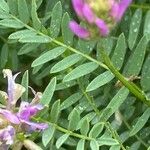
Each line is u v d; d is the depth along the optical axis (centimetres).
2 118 28
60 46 30
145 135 33
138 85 34
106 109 29
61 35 32
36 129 29
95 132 28
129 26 34
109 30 24
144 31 32
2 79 36
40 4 32
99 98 32
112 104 30
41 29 30
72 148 33
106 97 32
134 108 33
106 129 29
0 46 36
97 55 30
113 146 29
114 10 23
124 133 32
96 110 31
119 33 34
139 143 32
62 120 32
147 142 33
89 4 23
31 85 36
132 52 33
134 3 34
